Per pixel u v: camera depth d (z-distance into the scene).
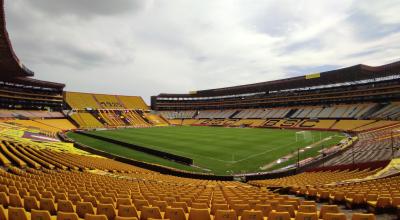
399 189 13.44
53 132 71.38
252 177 30.22
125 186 15.79
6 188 11.06
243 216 7.88
